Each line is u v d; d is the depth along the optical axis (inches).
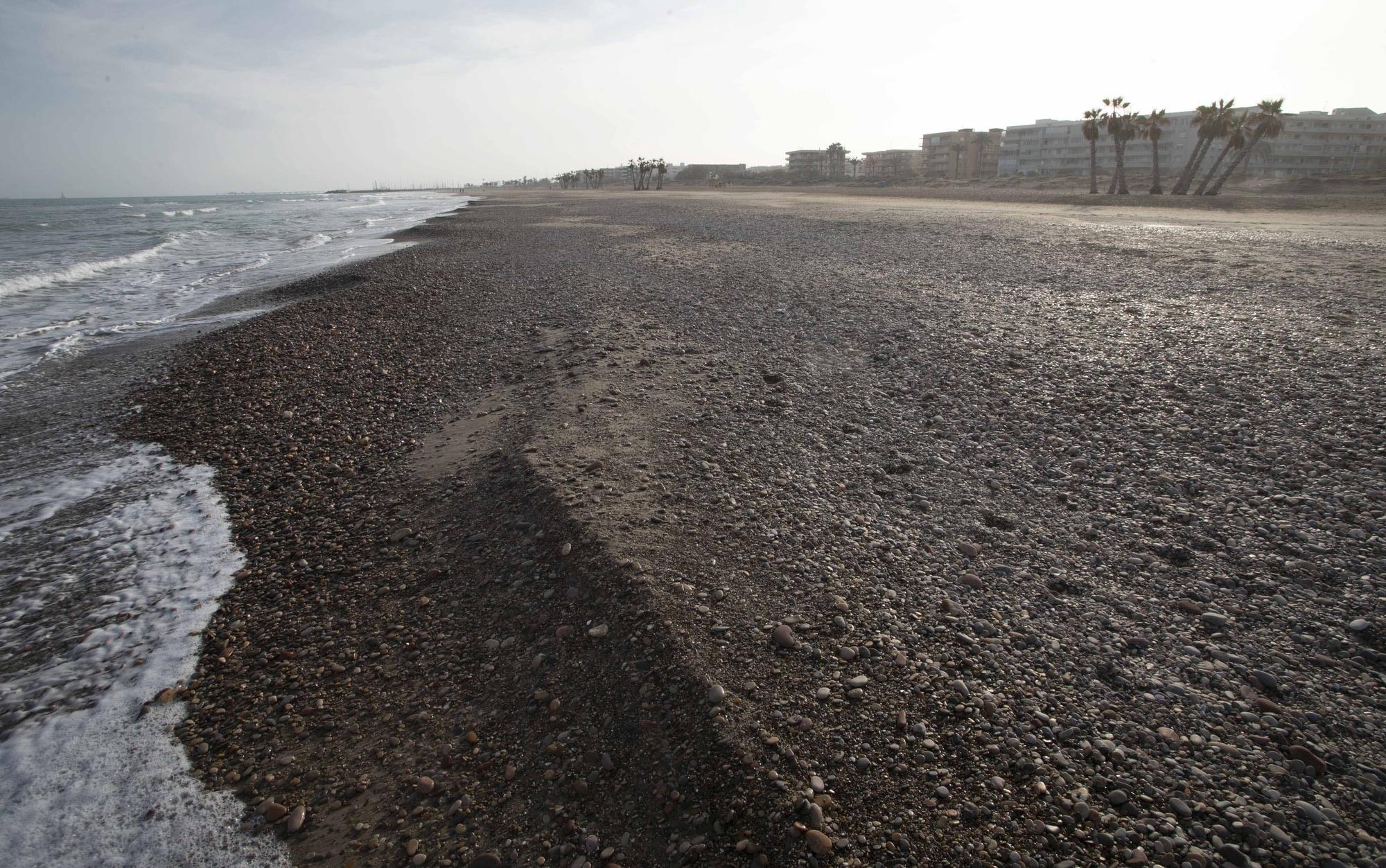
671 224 1194.0
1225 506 192.2
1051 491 204.7
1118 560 171.0
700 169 6614.2
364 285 607.5
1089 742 119.4
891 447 235.1
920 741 120.0
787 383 295.7
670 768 118.0
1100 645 142.4
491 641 153.8
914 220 1137.4
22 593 192.4
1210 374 290.4
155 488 252.1
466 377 336.8
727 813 109.5
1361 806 107.0
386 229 1457.9
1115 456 223.9
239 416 316.2
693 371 314.8
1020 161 4456.2
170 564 201.3
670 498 198.4
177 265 928.3
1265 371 291.0
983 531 184.7
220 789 127.8
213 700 149.6
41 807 126.6
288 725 140.6
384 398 319.3
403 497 223.1
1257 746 118.2
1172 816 106.1
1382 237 781.3
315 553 198.8
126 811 124.7
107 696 152.6
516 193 4527.6
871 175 5880.9
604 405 272.7
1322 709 125.3
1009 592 159.2
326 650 159.9
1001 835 104.1
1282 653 138.9
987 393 279.7
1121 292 461.7
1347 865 97.7
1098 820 105.9
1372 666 134.3
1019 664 137.2
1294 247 682.8
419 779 124.7
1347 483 199.9
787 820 106.8
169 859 115.7
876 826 106.0
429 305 508.1
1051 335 356.2
